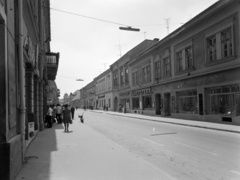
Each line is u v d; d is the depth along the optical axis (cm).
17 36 574
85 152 718
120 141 977
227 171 525
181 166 571
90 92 7250
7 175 416
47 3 2058
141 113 3064
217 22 1599
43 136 1093
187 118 1972
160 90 2516
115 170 518
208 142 912
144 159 648
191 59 1930
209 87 1697
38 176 477
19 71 580
